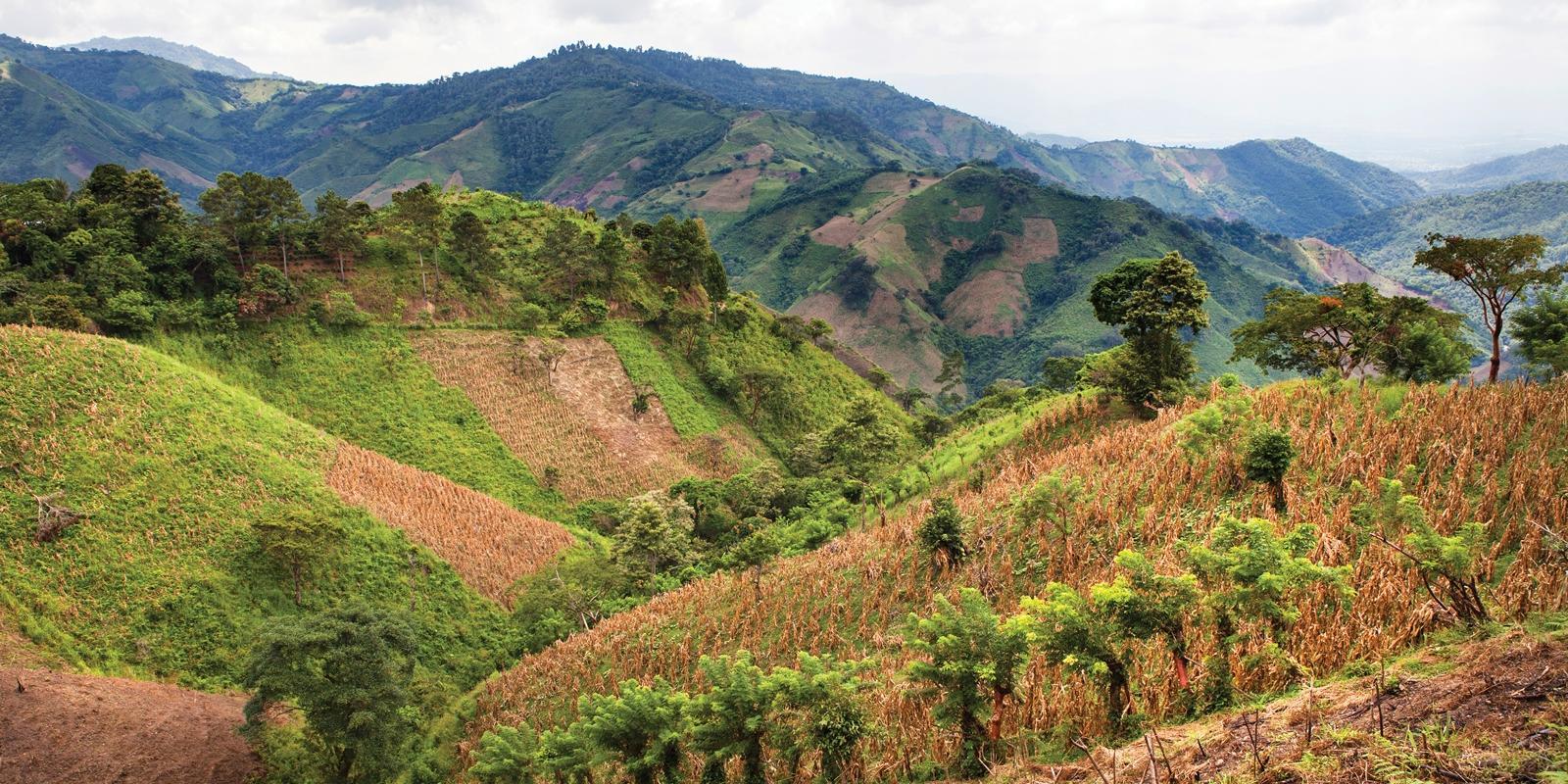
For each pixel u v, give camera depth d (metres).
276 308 88.31
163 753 37.62
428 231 100.75
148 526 50.84
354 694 35.91
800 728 20.12
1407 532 21.88
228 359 82.06
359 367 88.19
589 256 112.69
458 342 96.69
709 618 43.16
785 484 88.25
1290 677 16.30
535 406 94.44
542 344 101.12
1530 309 47.72
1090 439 54.66
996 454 59.12
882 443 88.75
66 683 39.38
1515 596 16.73
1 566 44.56
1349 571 19.38
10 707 36.34
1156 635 18.39
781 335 131.12
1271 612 17.09
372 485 66.81
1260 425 32.44
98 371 58.88
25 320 69.31
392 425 84.25
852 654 33.97
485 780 28.77
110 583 46.78
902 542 42.16
